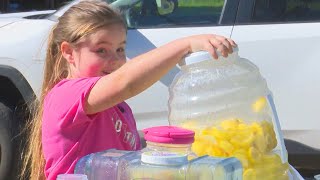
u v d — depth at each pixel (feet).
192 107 7.66
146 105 17.92
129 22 18.20
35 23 18.51
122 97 7.23
